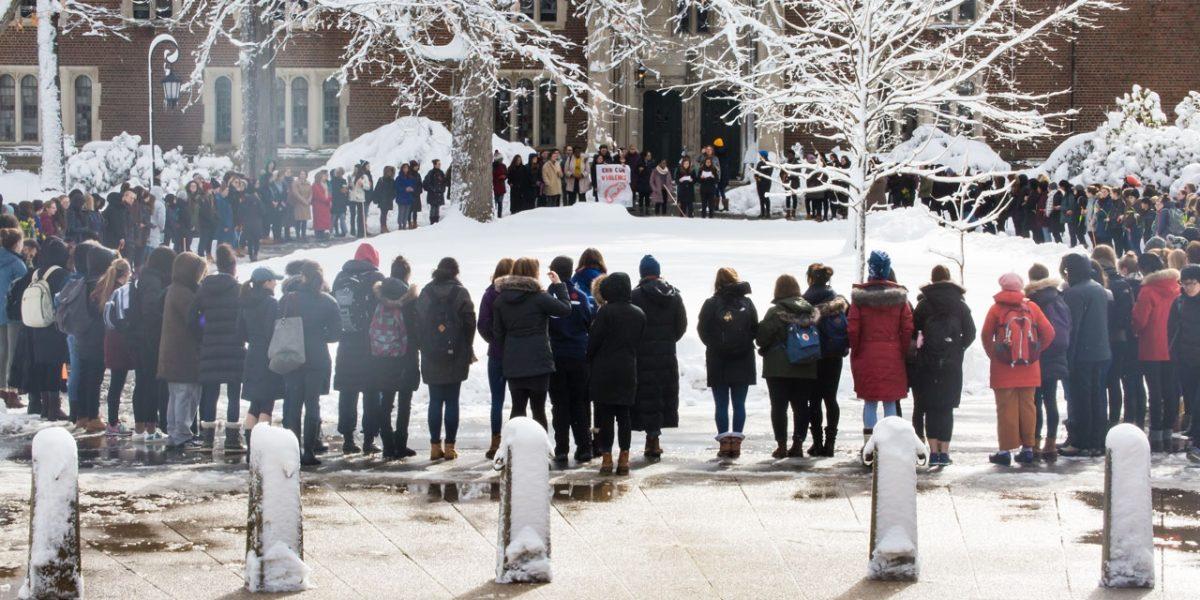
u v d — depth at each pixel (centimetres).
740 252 2784
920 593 899
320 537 1035
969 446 1411
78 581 876
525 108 4516
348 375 1338
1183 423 1533
